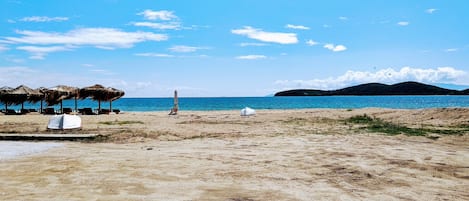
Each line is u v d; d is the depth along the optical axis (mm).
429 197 5219
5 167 7281
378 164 7480
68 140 12281
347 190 5562
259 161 7887
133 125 17547
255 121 19906
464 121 15727
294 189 5609
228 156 8539
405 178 6336
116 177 6348
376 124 16812
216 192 5414
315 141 11047
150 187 5676
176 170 6957
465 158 8109
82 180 6121
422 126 15125
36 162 7836
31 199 5000
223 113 31344
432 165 7379
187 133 13641
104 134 13188
